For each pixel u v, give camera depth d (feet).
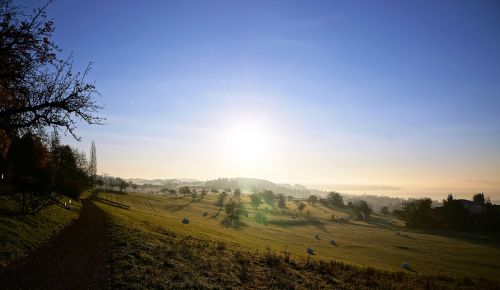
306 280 72.38
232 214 406.41
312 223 478.18
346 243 304.50
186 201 599.57
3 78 45.83
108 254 72.43
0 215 83.61
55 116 51.01
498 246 322.96
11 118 50.11
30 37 44.52
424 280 94.84
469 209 512.22
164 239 104.17
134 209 322.96
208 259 78.89
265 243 213.66
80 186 256.73
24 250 67.31
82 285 49.16
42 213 117.29
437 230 468.34
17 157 97.60
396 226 514.27
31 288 46.11
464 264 227.40
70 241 86.33
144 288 48.26
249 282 63.05
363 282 80.12
